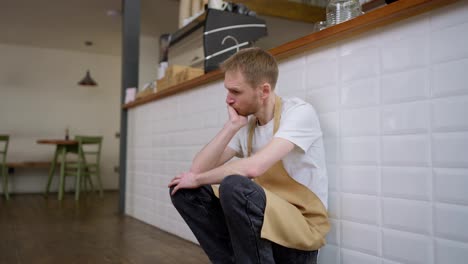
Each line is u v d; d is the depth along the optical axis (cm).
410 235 118
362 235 133
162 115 297
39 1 501
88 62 724
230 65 133
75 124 708
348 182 138
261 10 358
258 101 133
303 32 435
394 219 122
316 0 382
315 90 153
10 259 206
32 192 665
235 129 140
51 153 686
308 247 121
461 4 106
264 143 140
